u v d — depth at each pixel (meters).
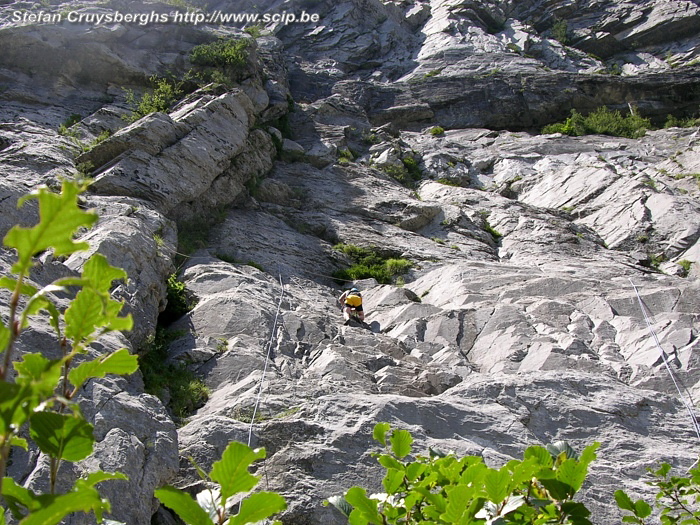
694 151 33.41
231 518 2.74
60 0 31.72
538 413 12.15
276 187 25.25
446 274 20.16
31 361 2.59
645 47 54.06
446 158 32.94
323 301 18.78
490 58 45.97
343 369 13.56
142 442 9.13
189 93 29.70
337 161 29.70
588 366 14.69
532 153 34.56
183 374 13.15
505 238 24.95
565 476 3.56
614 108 41.88
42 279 12.02
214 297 15.91
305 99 38.84
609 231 26.12
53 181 18.28
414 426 11.07
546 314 17.14
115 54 28.59
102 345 10.75
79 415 2.59
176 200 20.23
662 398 13.05
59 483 7.72
